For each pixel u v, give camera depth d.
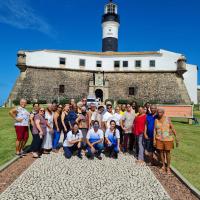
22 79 50.69
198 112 40.66
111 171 9.08
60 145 13.88
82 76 53.97
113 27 64.25
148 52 54.75
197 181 8.09
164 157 9.42
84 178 8.14
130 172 9.02
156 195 6.84
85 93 52.81
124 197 6.63
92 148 11.00
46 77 52.22
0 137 15.18
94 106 13.00
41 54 52.62
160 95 51.97
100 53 55.69
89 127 12.68
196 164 10.23
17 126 10.96
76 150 11.70
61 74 53.03
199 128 22.33
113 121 11.47
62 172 8.77
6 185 7.36
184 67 52.03
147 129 10.39
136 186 7.52
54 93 51.53
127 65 54.16
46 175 8.37
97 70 54.59
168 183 7.97
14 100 47.53
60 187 7.25
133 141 12.94
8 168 9.16
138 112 11.83
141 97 52.22
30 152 12.11
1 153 11.40
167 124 9.27
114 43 64.38
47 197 6.49
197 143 14.98
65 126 12.58
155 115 10.28
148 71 53.50
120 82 53.62
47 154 11.76
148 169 9.52
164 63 53.41
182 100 51.25
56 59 53.12
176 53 53.75
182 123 25.78
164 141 9.14
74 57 53.97
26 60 51.88
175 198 6.72
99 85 52.03
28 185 7.36
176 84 52.44
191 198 6.74
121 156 11.74
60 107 12.91
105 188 7.27
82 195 6.68
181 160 10.85
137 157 11.55
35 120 11.27
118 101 50.84
